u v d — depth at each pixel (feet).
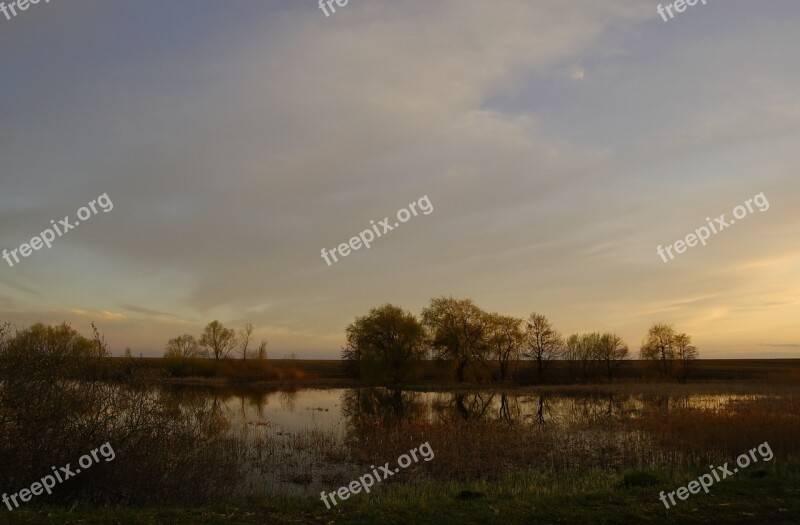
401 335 246.27
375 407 152.15
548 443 79.56
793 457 59.67
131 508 39.42
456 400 177.47
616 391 201.16
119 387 47.29
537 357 289.53
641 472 48.16
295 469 66.74
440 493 46.47
